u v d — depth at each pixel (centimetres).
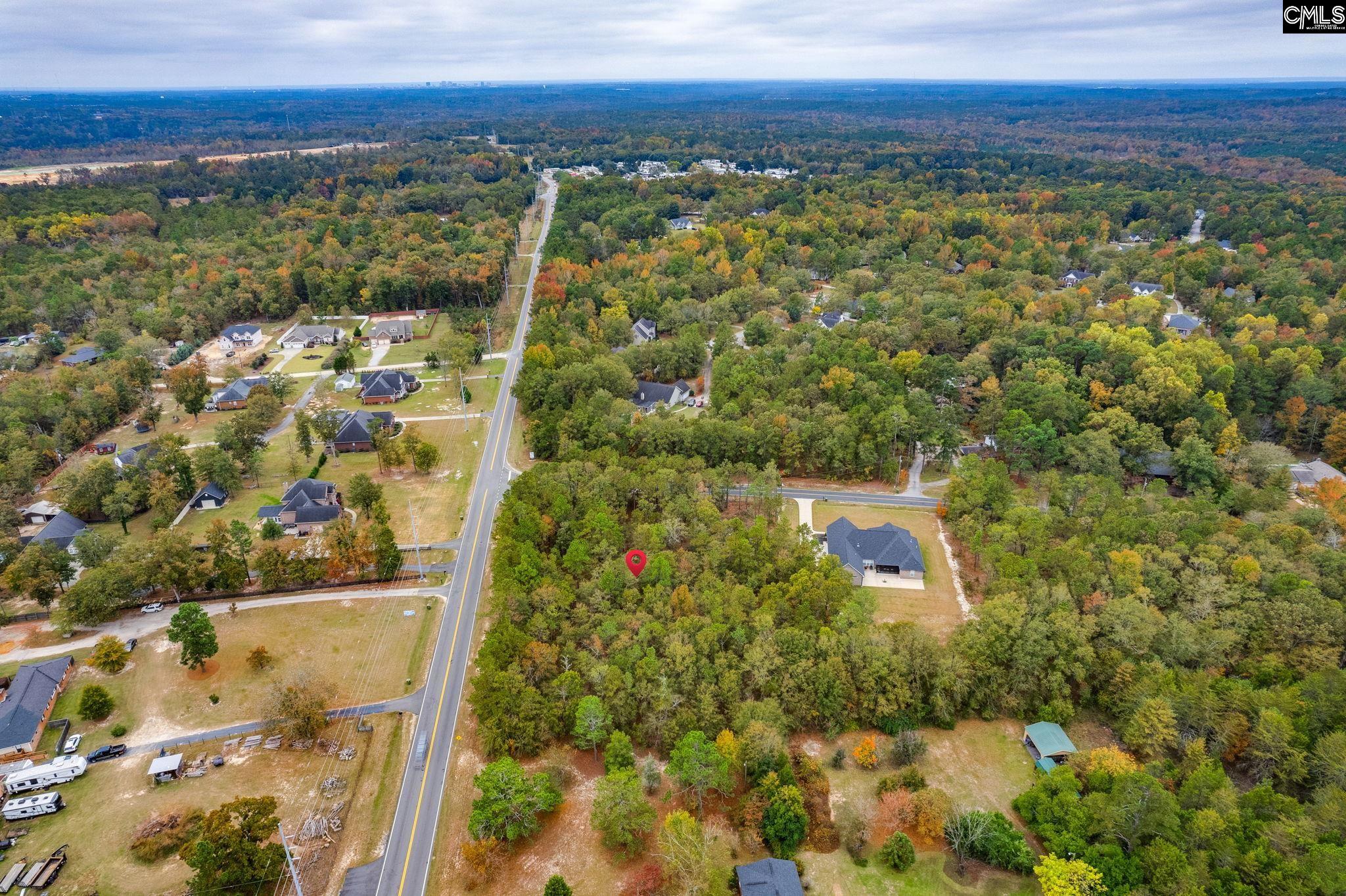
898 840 7138
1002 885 7000
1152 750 8156
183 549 10550
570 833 7400
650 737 8350
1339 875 6128
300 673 8800
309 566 10762
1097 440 13725
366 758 8119
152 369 17738
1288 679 8625
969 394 16188
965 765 8412
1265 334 18375
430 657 9606
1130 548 10538
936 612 10694
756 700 8844
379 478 14150
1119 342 17038
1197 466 13438
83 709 8388
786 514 13062
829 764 8338
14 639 9831
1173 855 6538
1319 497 13050
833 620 9475
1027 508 11788
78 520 12412
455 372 18938
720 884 6438
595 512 11350
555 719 8244
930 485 14188
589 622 9419
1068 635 9088
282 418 16750
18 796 7538
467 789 7794
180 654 9594
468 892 6781
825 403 15138
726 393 15912
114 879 6750
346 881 6806
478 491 13675
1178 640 9025
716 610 9425
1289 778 7725
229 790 7681
